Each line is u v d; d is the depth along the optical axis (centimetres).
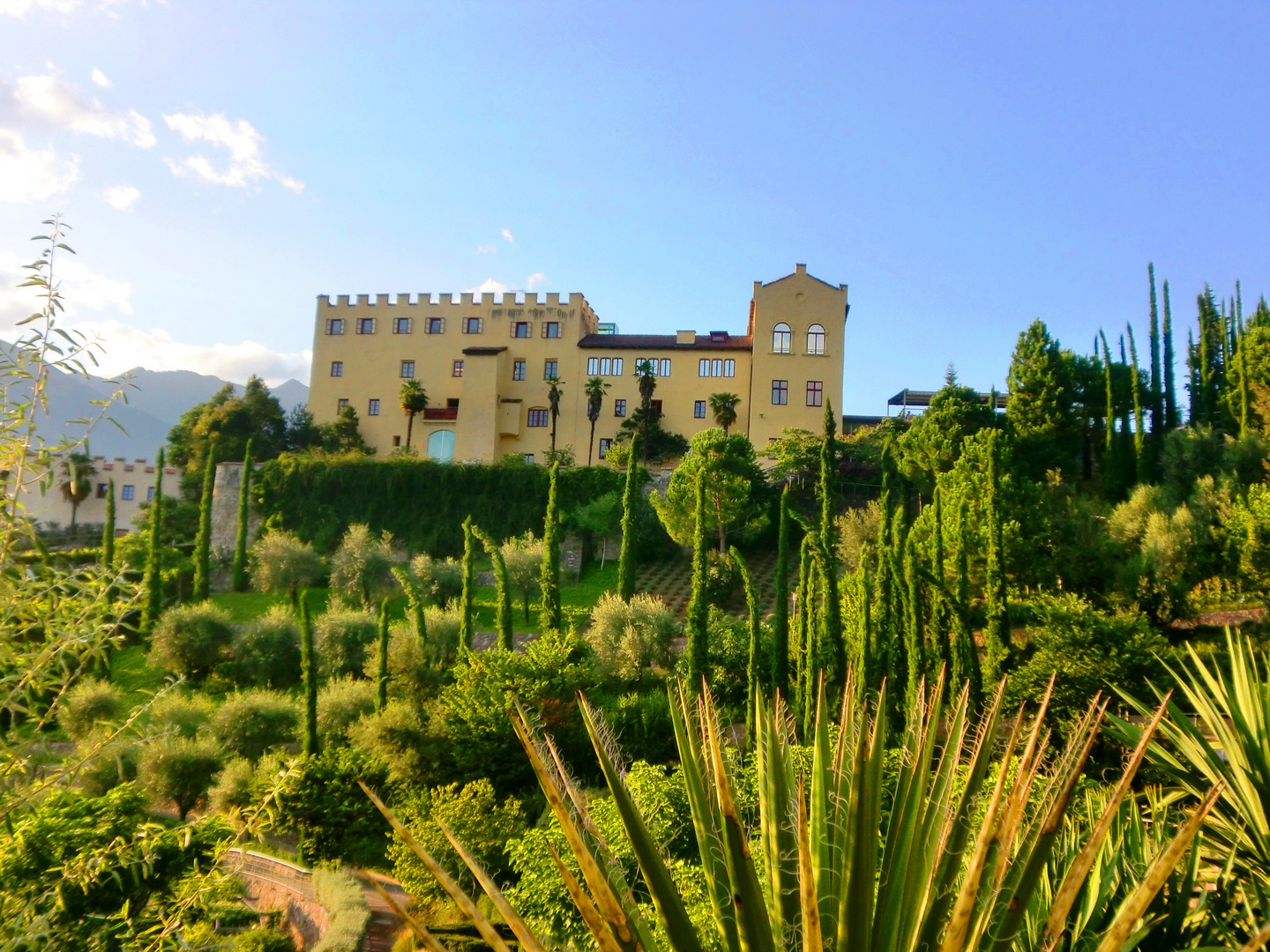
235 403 7619
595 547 5709
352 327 7969
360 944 1753
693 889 875
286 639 3997
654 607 3688
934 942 337
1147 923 486
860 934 324
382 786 2527
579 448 7512
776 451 6250
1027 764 343
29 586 498
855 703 389
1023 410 5753
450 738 2856
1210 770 792
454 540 6003
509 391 7694
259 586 5309
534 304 7800
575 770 2680
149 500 7356
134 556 4859
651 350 7594
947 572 3034
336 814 2386
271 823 639
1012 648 2519
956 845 351
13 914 533
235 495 6328
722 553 5203
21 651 501
